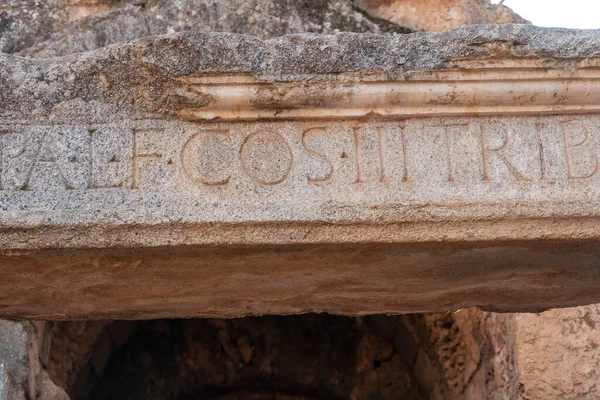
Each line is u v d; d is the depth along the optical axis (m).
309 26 6.10
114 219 3.82
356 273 4.28
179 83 3.95
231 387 7.84
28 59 4.02
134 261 4.00
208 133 3.97
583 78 4.07
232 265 4.09
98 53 4.00
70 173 3.88
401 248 4.02
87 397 7.36
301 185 3.93
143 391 7.61
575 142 4.08
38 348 6.32
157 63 3.94
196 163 3.92
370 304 4.73
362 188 3.95
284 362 7.85
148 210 3.84
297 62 3.97
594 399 5.98
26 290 4.26
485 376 6.49
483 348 6.50
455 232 3.97
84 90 3.97
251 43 3.98
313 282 4.36
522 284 4.50
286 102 3.97
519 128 4.08
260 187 3.92
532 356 6.02
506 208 3.96
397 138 4.02
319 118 4.01
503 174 4.02
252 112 3.98
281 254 4.01
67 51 5.98
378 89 3.99
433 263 4.20
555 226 4.00
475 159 4.02
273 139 3.97
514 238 3.99
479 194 3.98
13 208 3.82
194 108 3.96
